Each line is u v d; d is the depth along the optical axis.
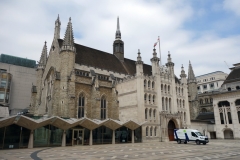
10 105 82.75
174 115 58.47
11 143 34.16
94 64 61.88
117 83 62.16
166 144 43.03
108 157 21.38
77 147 36.00
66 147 36.16
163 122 55.91
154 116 56.38
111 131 47.25
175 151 27.42
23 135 35.78
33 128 35.31
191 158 20.17
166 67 65.38
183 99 66.88
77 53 60.50
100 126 45.97
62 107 47.78
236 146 35.69
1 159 20.02
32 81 90.56
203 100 98.44
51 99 51.41
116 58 73.44
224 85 73.81
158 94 58.53
